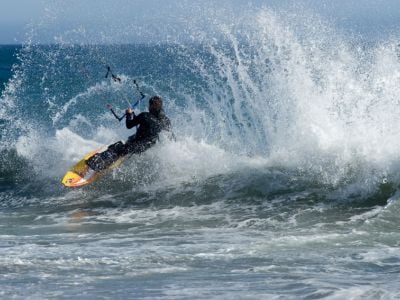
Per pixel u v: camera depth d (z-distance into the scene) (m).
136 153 40.22
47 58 130.75
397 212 31.02
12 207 37.41
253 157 40.59
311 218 31.78
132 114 40.69
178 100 57.81
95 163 40.31
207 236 28.72
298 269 21.94
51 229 31.39
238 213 33.75
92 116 63.09
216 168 40.03
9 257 24.02
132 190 39.06
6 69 164.50
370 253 24.27
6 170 45.38
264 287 19.33
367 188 34.53
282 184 36.88
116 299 18.34
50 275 21.36
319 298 17.78
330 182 36.06
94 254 24.59
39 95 86.00
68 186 39.28
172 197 37.47
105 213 35.06
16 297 18.66
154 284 20.08
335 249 25.14
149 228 31.23
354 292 18.17
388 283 19.52
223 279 20.59
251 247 25.67
